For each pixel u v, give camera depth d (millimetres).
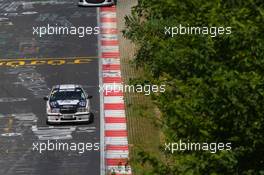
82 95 144625
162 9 75812
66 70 173375
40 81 168250
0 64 179125
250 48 54000
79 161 125062
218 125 54031
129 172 111562
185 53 60969
